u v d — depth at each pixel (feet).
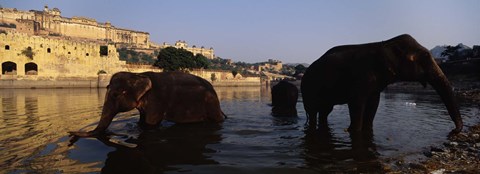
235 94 130.31
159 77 36.42
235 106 64.85
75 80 208.54
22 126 35.81
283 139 29.99
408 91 159.84
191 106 37.86
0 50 186.70
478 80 190.90
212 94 40.27
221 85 311.27
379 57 31.71
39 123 38.11
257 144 27.73
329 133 33.04
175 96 36.55
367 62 32.32
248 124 38.60
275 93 57.06
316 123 38.81
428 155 24.72
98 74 218.18
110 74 216.74
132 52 437.17
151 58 448.24
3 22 396.37
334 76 34.96
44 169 20.10
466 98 98.68
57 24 423.64
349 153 24.99
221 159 22.98
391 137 31.14
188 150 25.38
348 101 33.65
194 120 38.17
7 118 42.91
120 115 45.29
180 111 36.88
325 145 27.50
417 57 30.58
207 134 31.89
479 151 25.90
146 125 34.63
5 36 188.65
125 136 30.30
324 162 22.54
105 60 232.53
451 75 221.46
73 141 27.81
